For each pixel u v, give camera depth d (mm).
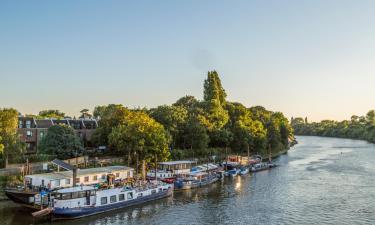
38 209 73438
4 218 70875
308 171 141625
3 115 102938
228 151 180875
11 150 100500
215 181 117812
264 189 104812
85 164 111062
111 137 119062
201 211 80312
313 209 82375
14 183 86188
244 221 73125
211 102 190375
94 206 76062
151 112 160875
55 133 117312
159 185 92875
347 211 80750
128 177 101875
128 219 73812
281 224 71312
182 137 157875
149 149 112938
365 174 132250
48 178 83000
